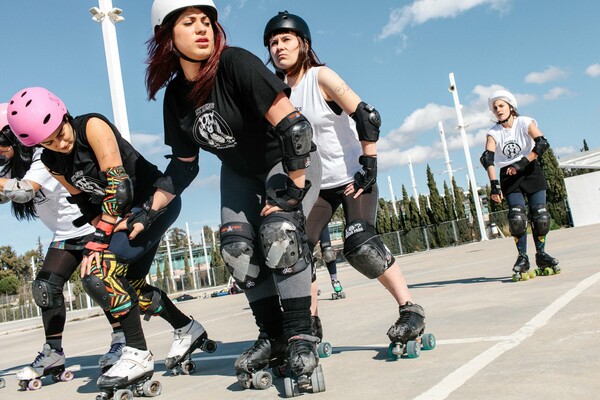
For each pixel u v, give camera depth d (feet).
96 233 7.97
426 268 34.04
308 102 8.75
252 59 6.84
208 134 7.35
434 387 5.71
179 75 7.47
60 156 8.75
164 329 20.85
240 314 22.36
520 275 15.97
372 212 8.22
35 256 239.91
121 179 8.10
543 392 5.00
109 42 31.99
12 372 14.92
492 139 16.71
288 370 7.82
